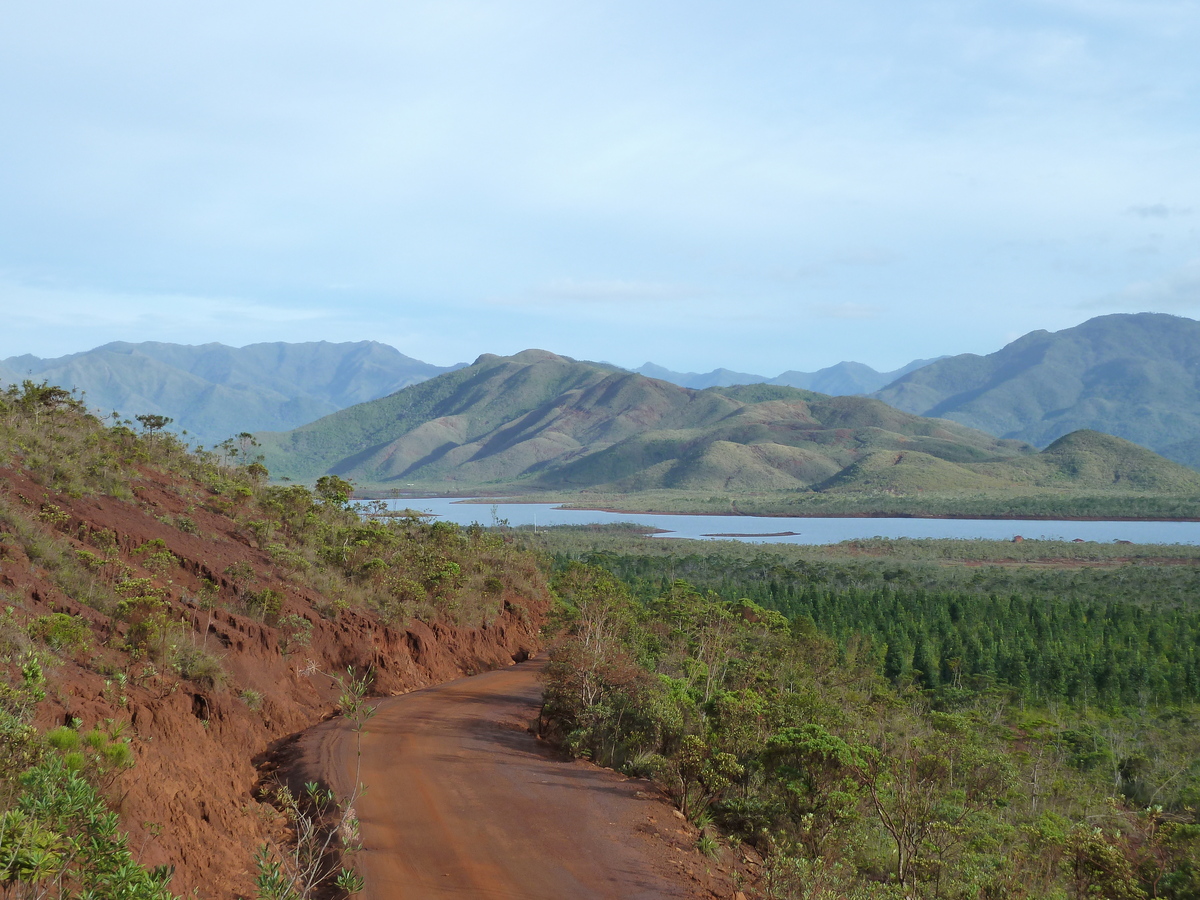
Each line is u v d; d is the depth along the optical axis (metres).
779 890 13.17
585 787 16.75
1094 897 18.17
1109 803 31.30
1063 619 77.06
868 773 17.97
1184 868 20.64
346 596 29.27
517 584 47.66
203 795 12.27
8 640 12.73
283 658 22.45
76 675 13.34
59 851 7.04
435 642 31.61
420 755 17.94
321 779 15.33
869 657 59.56
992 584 112.81
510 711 24.59
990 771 29.16
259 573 26.20
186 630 19.22
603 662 22.70
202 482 33.50
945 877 16.61
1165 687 59.19
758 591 83.19
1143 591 103.75
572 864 12.41
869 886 14.62
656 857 13.11
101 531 21.38
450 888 11.22
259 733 18.23
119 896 6.88
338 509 44.00
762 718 21.50
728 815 16.89
